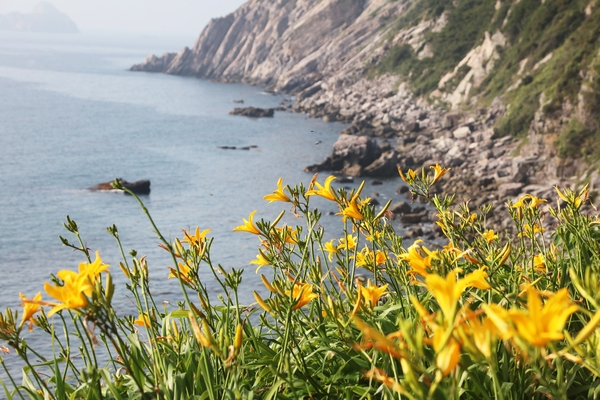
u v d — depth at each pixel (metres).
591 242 3.29
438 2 107.75
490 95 77.12
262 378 2.70
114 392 2.13
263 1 172.88
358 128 82.75
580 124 52.22
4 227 44.16
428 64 97.38
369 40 135.12
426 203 46.12
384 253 2.91
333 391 2.58
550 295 1.53
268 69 155.50
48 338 21.09
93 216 47.12
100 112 103.81
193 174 61.16
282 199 2.80
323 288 2.51
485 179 52.00
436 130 75.81
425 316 1.43
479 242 3.37
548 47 72.62
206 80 167.62
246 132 84.75
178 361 2.50
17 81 150.12
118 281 29.58
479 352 1.40
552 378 2.34
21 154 69.06
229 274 2.41
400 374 2.38
